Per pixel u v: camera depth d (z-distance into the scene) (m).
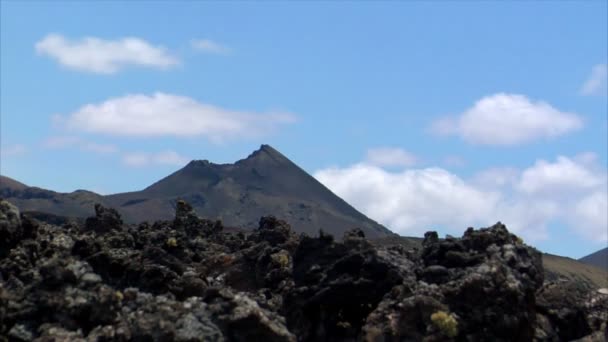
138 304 62.50
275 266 73.94
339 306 65.25
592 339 67.38
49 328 59.28
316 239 69.75
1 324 60.22
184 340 58.06
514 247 68.25
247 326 59.81
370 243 69.06
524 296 64.06
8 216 71.12
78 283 62.50
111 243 76.69
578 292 72.88
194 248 79.81
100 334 58.66
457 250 68.38
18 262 66.94
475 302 62.31
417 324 61.06
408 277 65.69
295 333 65.12
